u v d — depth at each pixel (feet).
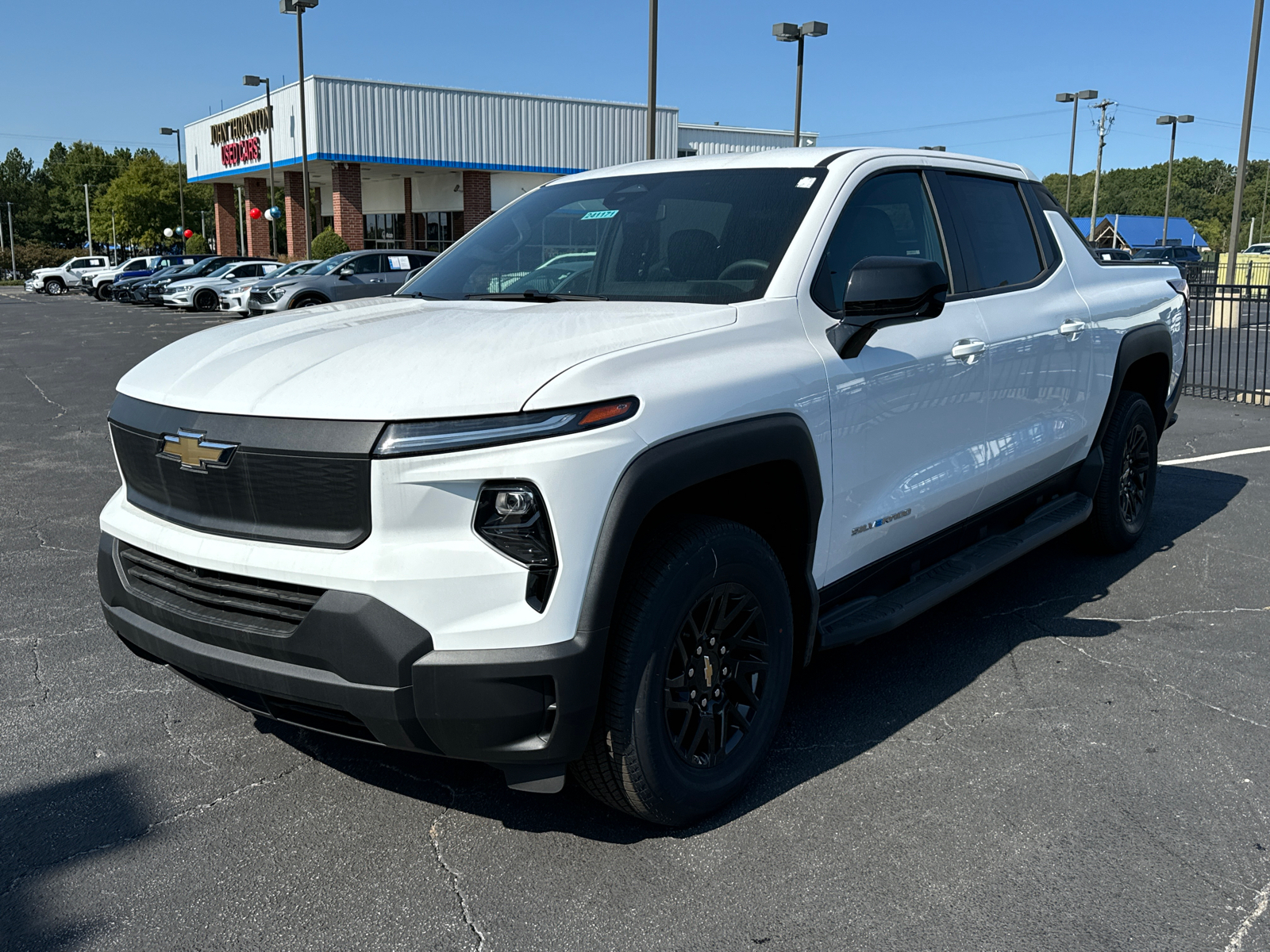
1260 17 65.05
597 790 8.63
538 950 7.54
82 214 393.91
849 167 11.12
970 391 12.05
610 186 12.48
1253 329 56.03
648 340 8.57
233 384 8.46
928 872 8.44
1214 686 12.08
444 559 7.52
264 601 8.13
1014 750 10.54
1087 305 14.80
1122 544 16.92
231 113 138.82
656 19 59.31
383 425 7.56
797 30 87.56
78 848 8.93
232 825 9.29
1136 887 8.22
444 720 7.59
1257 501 20.90
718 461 8.43
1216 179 483.51
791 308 9.83
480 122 121.80
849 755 10.44
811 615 10.05
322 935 7.73
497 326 9.01
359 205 118.42
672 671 8.75
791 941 7.61
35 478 24.21
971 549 13.28
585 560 7.67
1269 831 9.04
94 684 12.42
